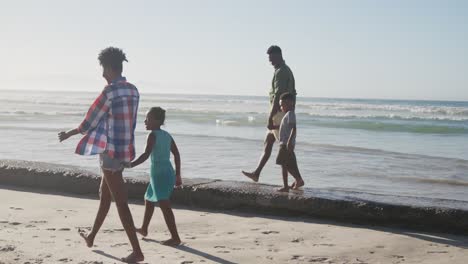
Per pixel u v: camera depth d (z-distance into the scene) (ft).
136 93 15.14
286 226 20.57
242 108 208.03
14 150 49.85
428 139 72.79
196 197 23.82
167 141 17.33
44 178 26.96
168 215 17.20
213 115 132.87
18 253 15.46
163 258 15.66
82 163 41.19
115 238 17.88
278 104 24.11
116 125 14.64
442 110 182.09
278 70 24.08
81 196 25.68
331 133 80.94
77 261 14.87
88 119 14.48
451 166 43.91
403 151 56.90
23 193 25.98
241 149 54.19
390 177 37.88
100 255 15.62
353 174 39.11
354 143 65.36
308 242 18.24
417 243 18.45
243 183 24.86
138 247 15.14
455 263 16.16
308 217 22.08
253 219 21.67
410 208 20.56
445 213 20.03
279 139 23.61
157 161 17.20
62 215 21.26
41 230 18.63
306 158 48.47
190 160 45.42
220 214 22.57
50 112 132.77
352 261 16.10
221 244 17.63
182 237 18.48
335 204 21.59
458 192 32.42
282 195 22.44
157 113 17.12
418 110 189.37
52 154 47.06
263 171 39.68
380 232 19.98
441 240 18.98
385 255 16.89
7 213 21.38
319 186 33.83
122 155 14.73
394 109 204.33
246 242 17.99
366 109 204.95
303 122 106.42
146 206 17.90
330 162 45.68
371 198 22.03
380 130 88.07
